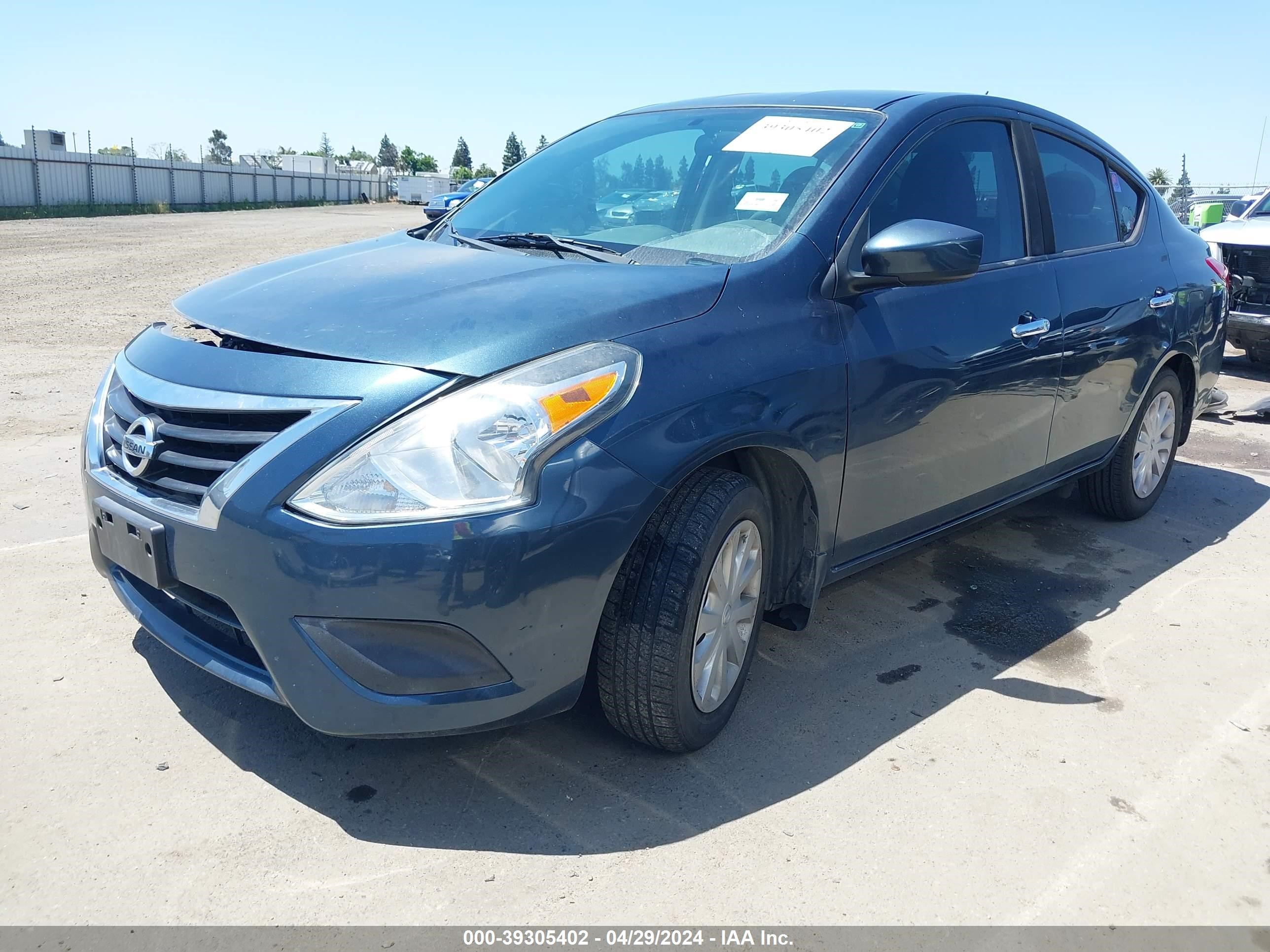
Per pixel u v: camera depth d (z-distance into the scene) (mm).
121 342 8758
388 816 2389
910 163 3229
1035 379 3645
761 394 2555
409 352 2252
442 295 2521
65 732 2639
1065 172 4074
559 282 2582
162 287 12781
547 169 3680
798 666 3250
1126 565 4285
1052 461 3979
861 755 2748
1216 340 5031
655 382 2344
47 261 16031
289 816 2367
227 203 49844
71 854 2201
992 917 2160
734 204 3088
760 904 2156
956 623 3631
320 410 2186
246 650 2383
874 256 2818
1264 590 4055
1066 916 2176
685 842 2348
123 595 2674
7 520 4133
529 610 2180
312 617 2133
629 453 2266
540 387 2205
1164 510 5055
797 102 3490
